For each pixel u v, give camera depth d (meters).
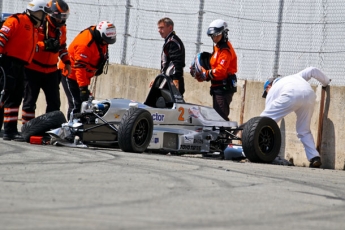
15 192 18.22
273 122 34.28
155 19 49.66
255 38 44.41
